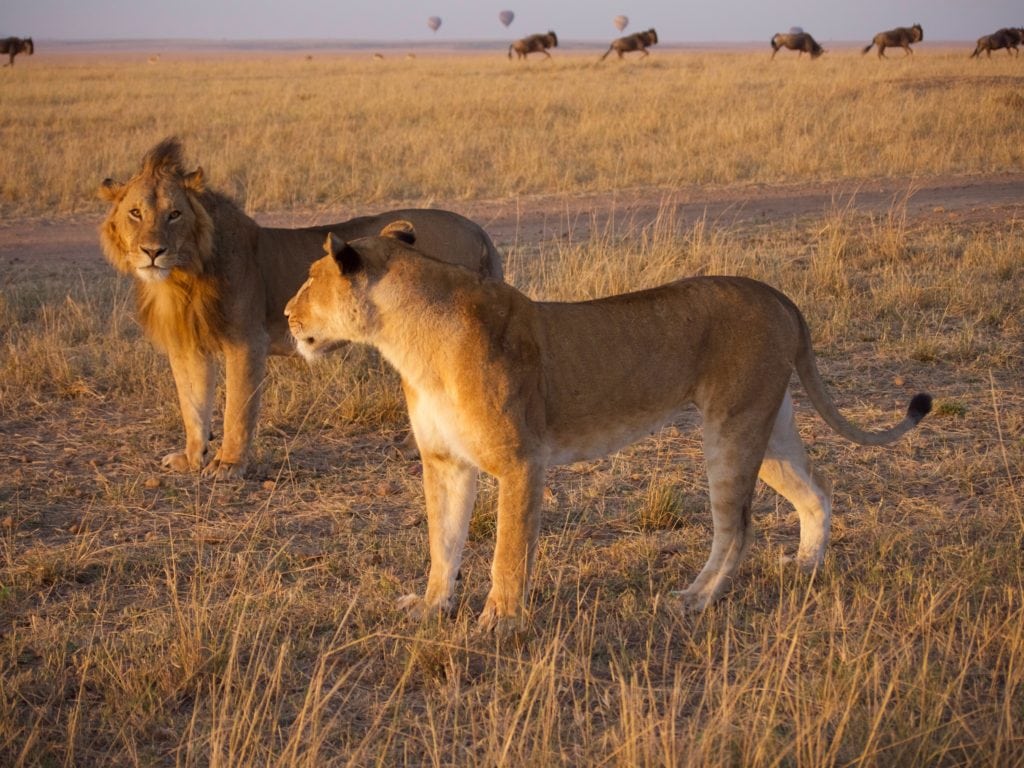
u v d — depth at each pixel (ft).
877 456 27.76
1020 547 21.99
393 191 69.15
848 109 97.19
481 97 119.96
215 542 24.14
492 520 24.40
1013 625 18.06
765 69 168.76
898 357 35.40
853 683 15.94
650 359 20.24
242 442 28.43
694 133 86.84
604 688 17.67
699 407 20.99
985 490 25.44
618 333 20.07
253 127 96.84
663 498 24.61
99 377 35.29
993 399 29.81
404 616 20.24
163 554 23.22
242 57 515.91
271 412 31.99
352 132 93.97
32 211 67.00
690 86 130.72
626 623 19.72
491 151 82.53
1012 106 96.84
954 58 215.10
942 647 18.04
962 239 50.31
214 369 29.25
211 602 21.04
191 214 27.55
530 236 57.67
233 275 28.17
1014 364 34.17
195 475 28.45
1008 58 210.38
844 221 55.77
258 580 21.89
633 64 201.57
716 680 17.19
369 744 16.39
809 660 18.01
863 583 20.95
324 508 25.98
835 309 39.52
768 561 22.15
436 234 32.63
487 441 18.84
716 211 63.16
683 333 20.49
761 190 69.77
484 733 16.49
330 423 31.86
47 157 79.30
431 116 105.09
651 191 70.08
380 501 26.43
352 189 68.95
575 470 27.73
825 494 22.03
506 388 18.69
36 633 19.75
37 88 156.35
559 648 18.61
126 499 26.68
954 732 15.37
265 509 25.66
